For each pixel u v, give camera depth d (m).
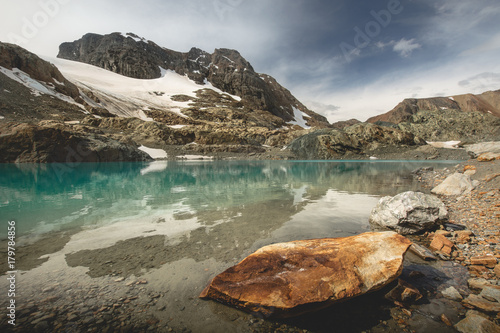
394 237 3.63
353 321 2.49
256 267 3.02
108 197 8.96
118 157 33.12
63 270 3.38
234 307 2.65
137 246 4.28
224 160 42.88
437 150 48.91
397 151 51.41
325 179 14.91
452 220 5.88
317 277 2.84
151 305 2.63
